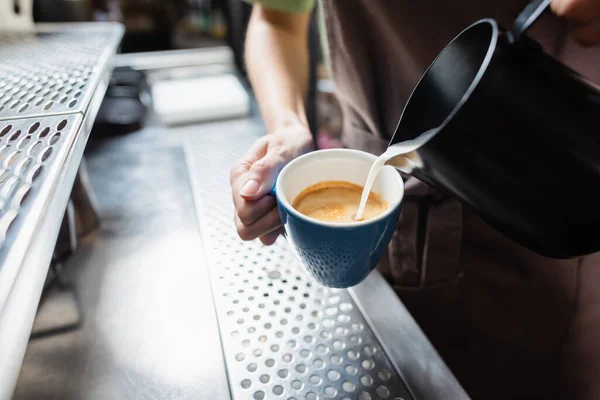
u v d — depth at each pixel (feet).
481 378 2.50
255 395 1.21
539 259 2.11
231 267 1.66
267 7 2.34
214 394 1.26
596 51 1.54
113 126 2.76
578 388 2.19
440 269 2.09
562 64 0.87
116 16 4.83
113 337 1.45
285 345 1.36
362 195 1.20
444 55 1.03
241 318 1.45
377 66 1.79
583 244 0.95
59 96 1.55
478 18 1.55
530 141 0.81
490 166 0.85
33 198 0.99
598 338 2.09
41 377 1.33
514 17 1.53
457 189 0.93
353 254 1.08
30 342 1.43
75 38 2.56
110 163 2.48
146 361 1.37
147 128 2.92
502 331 2.34
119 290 1.62
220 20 5.24
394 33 1.63
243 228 1.39
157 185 2.28
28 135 1.26
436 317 2.36
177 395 1.26
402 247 2.03
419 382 1.26
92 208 1.94
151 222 1.99
